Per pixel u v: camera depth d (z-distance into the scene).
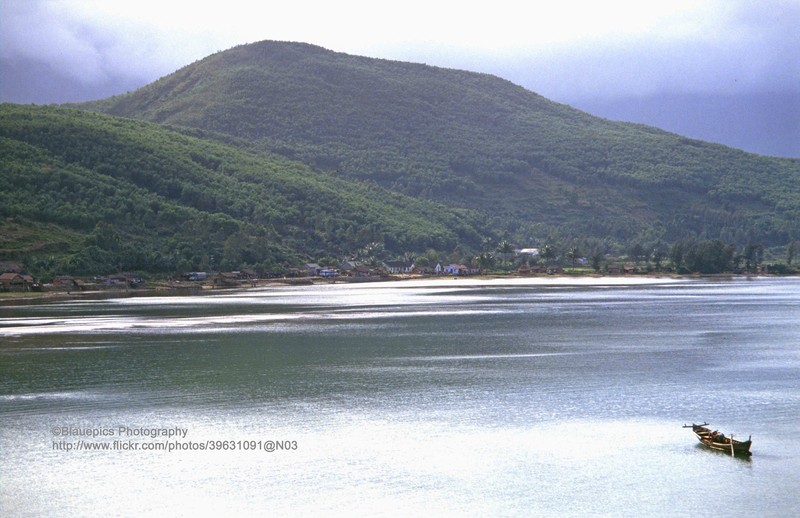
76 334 123.38
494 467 56.78
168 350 106.06
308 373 89.50
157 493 52.22
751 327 131.62
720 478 54.44
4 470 56.56
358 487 53.12
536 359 98.50
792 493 51.69
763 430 65.25
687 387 80.94
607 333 124.25
